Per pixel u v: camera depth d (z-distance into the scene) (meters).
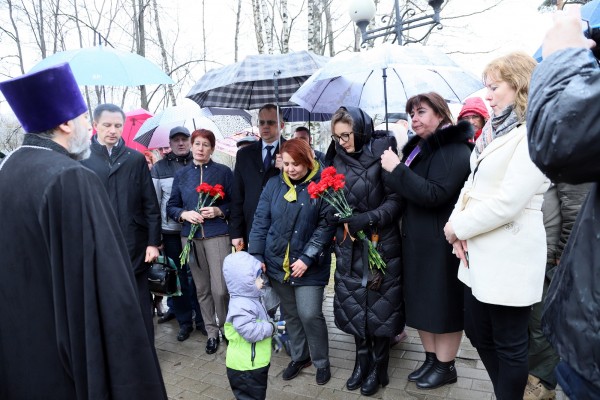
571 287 0.98
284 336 3.34
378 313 2.57
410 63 2.20
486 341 2.05
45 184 1.24
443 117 2.48
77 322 1.22
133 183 3.10
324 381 2.84
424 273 2.46
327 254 2.74
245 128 6.48
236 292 2.38
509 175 1.73
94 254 1.24
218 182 3.54
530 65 1.74
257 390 2.41
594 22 1.99
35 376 1.29
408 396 2.62
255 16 7.51
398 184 2.36
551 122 0.87
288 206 2.74
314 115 4.80
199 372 3.18
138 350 1.27
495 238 1.82
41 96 1.32
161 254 3.61
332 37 9.82
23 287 1.27
